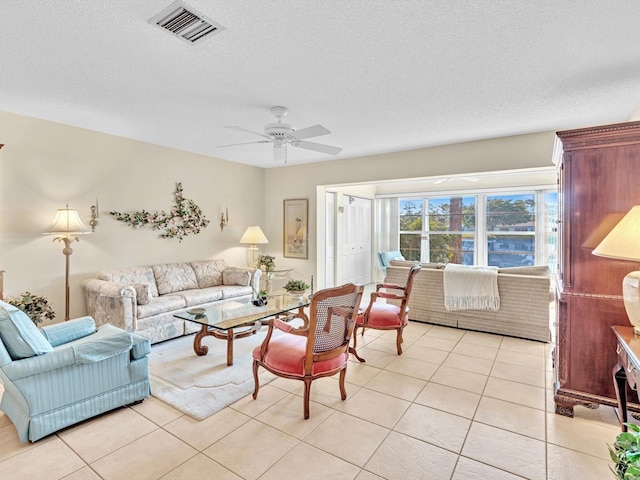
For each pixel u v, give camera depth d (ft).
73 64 7.57
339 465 6.10
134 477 5.82
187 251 16.58
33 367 6.59
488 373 9.86
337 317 7.82
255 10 5.65
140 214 14.53
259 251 20.74
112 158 13.57
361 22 6.01
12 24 6.05
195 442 6.76
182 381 9.40
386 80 8.37
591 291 7.54
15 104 10.12
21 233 11.32
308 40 6.59
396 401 8.32
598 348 7.47
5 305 6.95
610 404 7.29
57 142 12.02
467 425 7.32
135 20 5.95
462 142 14.21
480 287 13.35
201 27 6.15
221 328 9.48
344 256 23.11
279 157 11.30
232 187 18.76
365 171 16.96
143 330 11.88
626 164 7.13
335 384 9.23
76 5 5.52
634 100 9.62
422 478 5.80
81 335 8.36
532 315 12.60
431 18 5.91
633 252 6.15
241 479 5.77
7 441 6.79
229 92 9.11
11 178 11.07
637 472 3.68
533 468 6.03
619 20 5.96
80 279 12.80
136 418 7.63
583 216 7.55
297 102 9.82
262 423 7.41
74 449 6.55
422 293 14.90
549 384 9.16
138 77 8.22
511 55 7.20
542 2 5.48
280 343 8.39
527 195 21.44
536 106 10.12
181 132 13.08
